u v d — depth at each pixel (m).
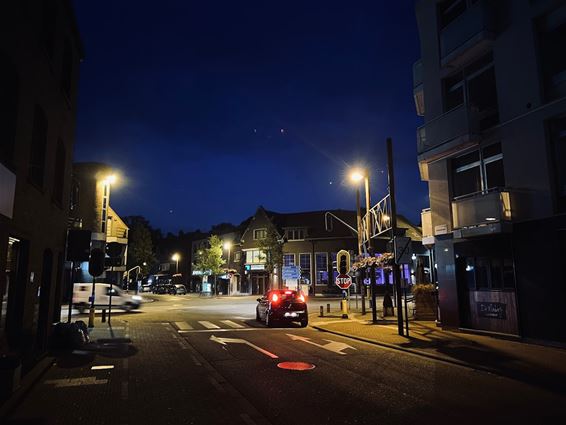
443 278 15.58
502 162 13.77
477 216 13.68
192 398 7.26
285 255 52.38
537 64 12.48
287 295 18.52
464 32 14.47
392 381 8.49
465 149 14.86
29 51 8.30
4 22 6.93
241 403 6.98
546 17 12.52
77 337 12.07
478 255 14.17
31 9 8.38
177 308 30.25
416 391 7.74
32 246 8.99
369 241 23.00
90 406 6.74
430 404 6.95
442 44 15.60
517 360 10.05
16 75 7.75
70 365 9.82
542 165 12.18
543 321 11.95
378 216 22.14
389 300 21.69
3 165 6.80
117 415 6.30
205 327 18.03
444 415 6.39
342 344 13.27
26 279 8.71
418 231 55.00
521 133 12.82
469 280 14.73
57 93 10.83
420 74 18.44
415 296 19.91
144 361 10.41
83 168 39.25
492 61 14.35
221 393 7.59
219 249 57.62
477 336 13.80
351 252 50.59
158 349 12.17
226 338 14.66
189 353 11.62
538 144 12.32
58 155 12.11
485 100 14.52
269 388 7.95
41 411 6.46
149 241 60.44
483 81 14.64
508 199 13.03
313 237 51.62
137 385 8.09
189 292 67.75
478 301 14.27
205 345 13.06
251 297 49.38
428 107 16.55
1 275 6.98
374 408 6.74
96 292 26.58
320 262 51.22
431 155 15.62
